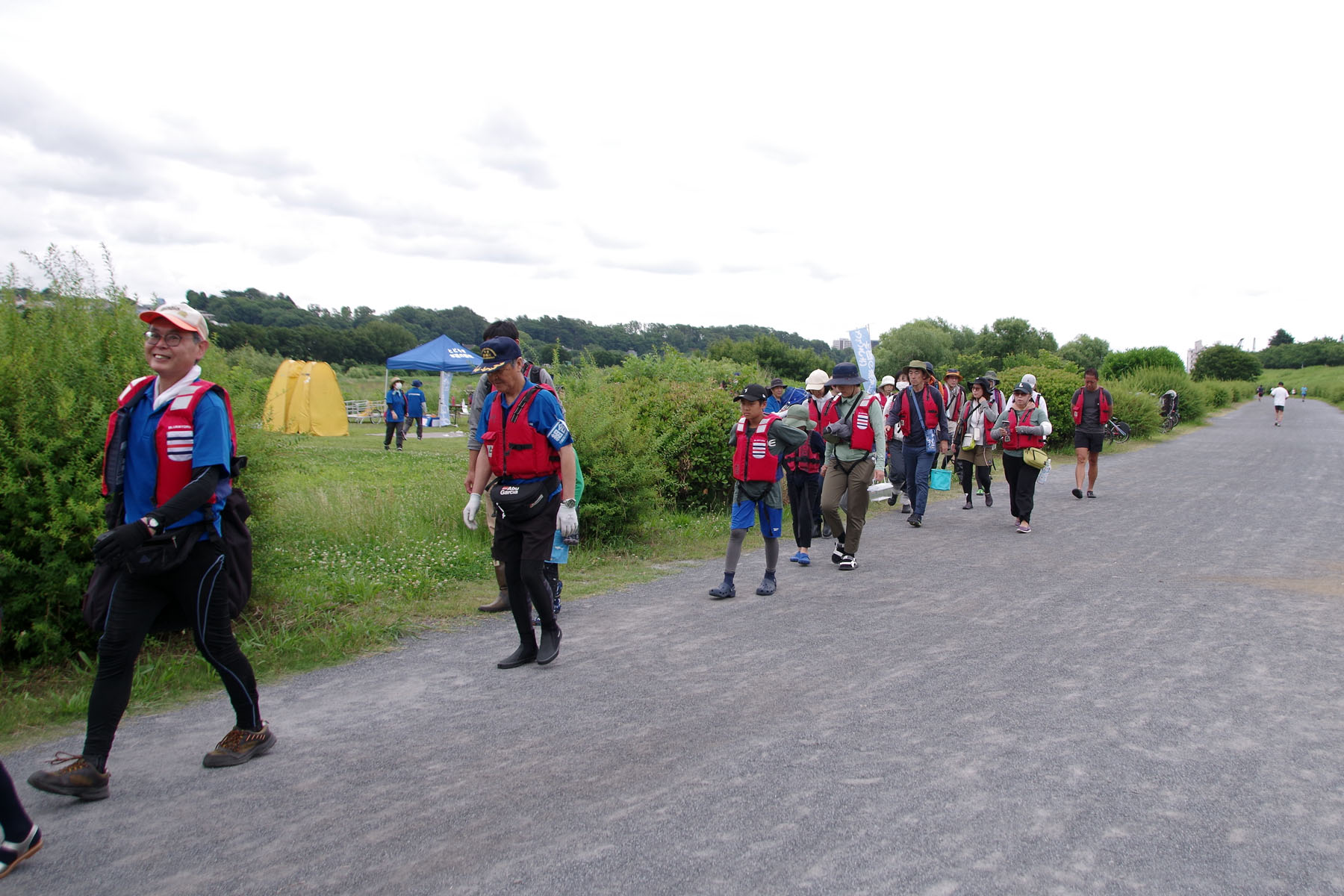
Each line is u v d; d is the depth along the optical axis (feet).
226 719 13.73
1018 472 32.91
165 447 11.14
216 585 11.60
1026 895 8.68
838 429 25.71
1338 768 11.75
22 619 15.78
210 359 18.38
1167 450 73.77
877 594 22.43
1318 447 77.00
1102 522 35.12
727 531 31.86
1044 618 19.75
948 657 16.74
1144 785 11.18
